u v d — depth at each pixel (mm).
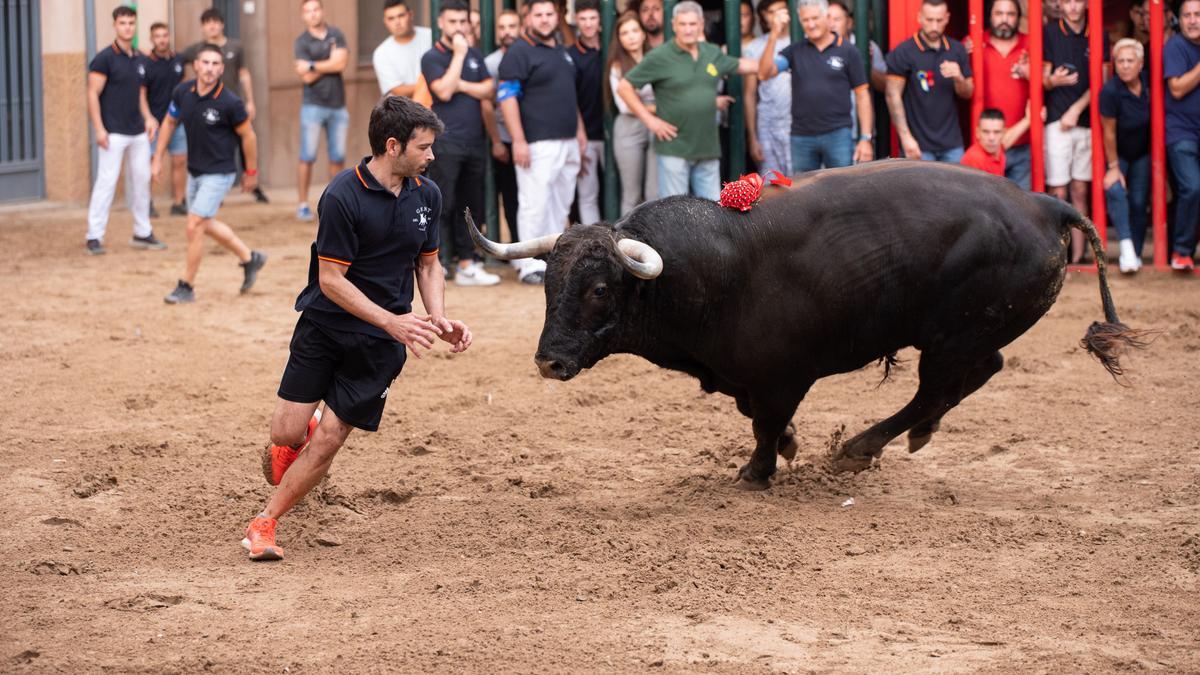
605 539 15086
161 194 47812
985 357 16672
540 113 30047
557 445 19375
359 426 14492
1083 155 30703
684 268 15305
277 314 28359
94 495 16922
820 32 28562
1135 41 29422
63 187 45656
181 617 12867
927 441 17453
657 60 29062
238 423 20391
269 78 52062
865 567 14164
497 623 12625
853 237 15844
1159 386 21922
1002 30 29969
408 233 14141
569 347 14836
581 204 32125
